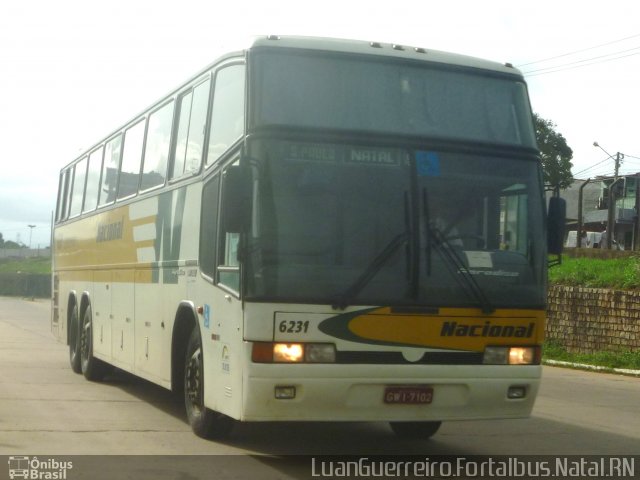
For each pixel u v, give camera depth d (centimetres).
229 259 802
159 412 1103
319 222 753
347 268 752
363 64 801
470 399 779
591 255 2984
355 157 771
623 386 1596
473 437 986
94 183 1455
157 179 1092
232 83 838
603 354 1959
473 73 830
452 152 797
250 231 743
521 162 819
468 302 775
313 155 763
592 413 1214
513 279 795
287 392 739
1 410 1084
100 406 1144
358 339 748
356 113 785
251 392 735
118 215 1266
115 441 901
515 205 808
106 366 1411
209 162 888
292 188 753
